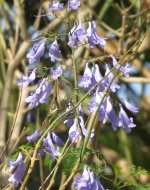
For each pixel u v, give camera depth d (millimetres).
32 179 1412
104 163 941
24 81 939
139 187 1086
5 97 1535
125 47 1437
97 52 1515
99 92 904
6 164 967
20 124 1428
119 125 919
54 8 926
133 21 1510
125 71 912
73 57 923
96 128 1358
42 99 923
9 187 956
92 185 864
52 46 922
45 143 936
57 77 918
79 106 923
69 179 881
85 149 896
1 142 1446
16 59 1528
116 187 1099
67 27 962
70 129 905
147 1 1600
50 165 1058
